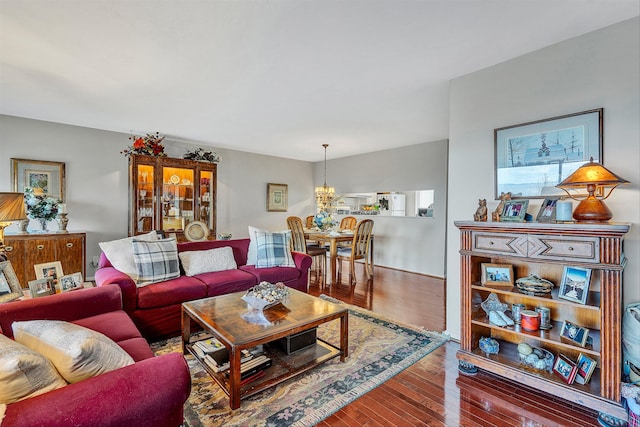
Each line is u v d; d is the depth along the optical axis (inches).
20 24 73.2
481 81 98.5
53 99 125.2
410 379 80.8
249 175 247.4
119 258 110.3
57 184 162.9
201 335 104.6
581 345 69.9
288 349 86.8
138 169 175.6
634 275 71.7
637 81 71.6
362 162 251.3
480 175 98.6
